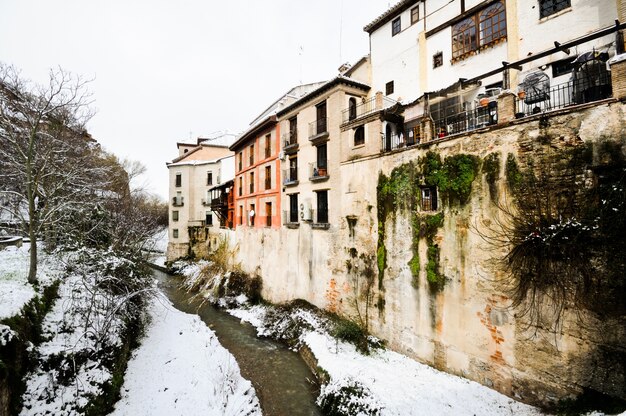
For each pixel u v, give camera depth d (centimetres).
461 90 1070
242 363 1125
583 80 730
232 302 1836
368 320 1140
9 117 973
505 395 736
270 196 1830
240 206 2292
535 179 686
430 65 1391
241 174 2289
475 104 1139
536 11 1024
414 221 966
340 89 1353
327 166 1377
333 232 1325
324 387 921
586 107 616
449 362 864
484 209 780
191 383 974
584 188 614
